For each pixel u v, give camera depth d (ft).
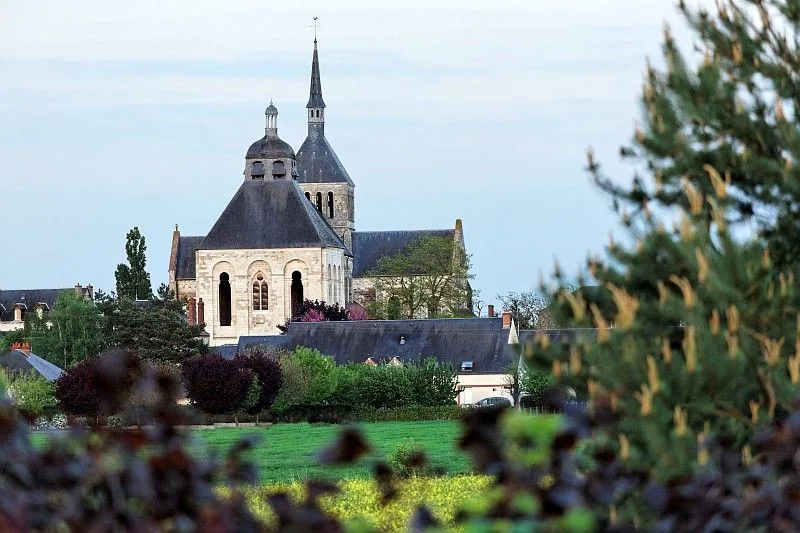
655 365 123.95
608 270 142.00
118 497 73.87
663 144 150.41
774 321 130.72
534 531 75.05
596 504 86.79
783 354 130.62
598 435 110.01
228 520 76.69
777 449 88.89
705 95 151.43
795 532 82.28
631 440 120.57
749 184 149.07
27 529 70.03
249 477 83.66
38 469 74.54
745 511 82.79
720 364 123.03
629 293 141.08
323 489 85.46
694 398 123.95
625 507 96.84
